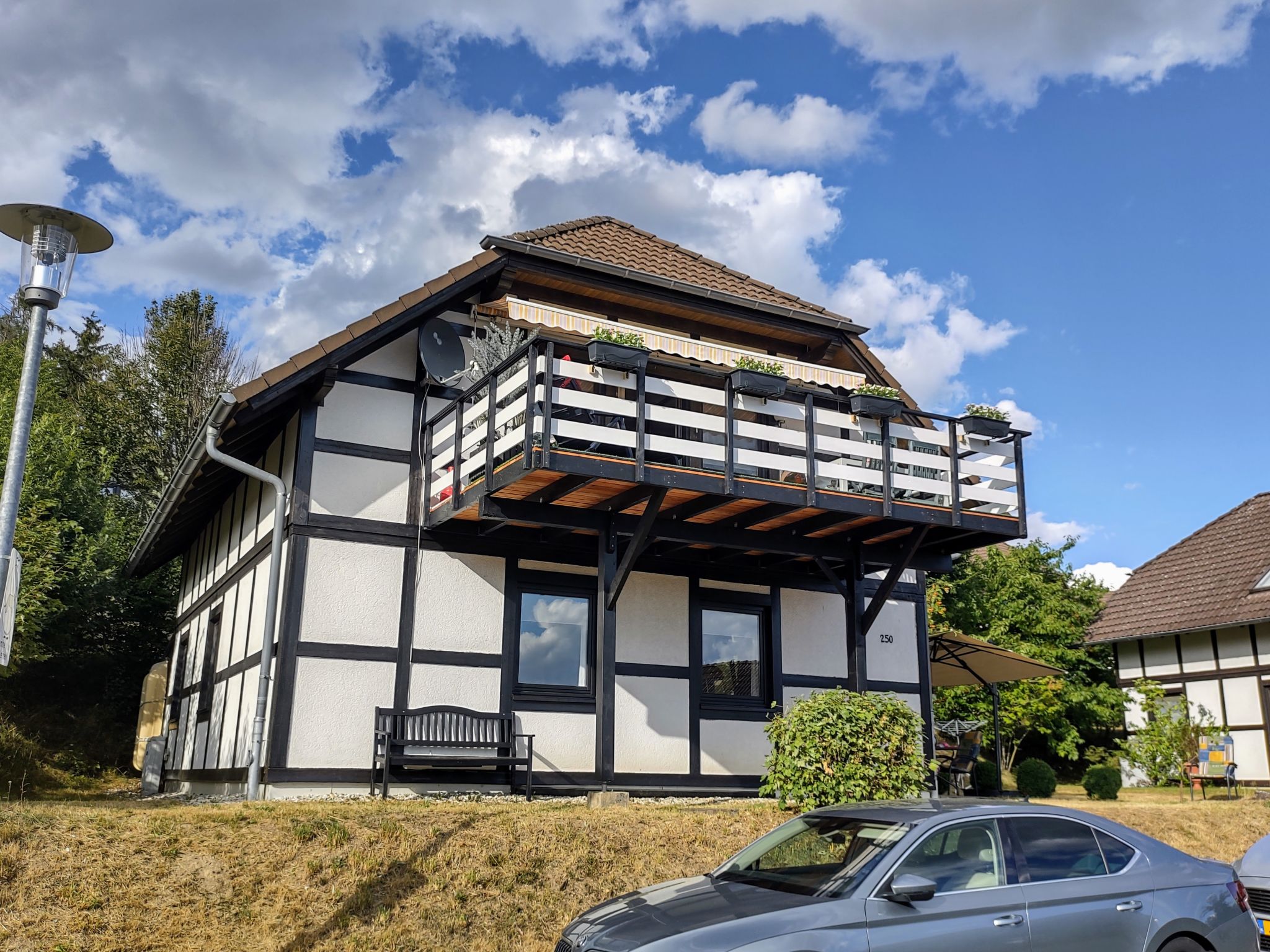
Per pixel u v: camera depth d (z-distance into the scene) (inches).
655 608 570.6
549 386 429.7
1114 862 254.8
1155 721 807.7
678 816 402.0
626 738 546.0
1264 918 349.7
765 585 608.1
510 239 540.4
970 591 1114.1
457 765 494.0
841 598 637.3
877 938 214.5
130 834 319.6
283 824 341.1
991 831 245.9
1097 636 1165.7
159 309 1472.7
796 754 434.3
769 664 600.7
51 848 303.9
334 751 480.4
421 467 529.3
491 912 323.0
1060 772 1190.3
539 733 525.0
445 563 522.9
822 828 258.7
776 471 573.6
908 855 232.7
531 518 474.9
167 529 757.3
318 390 502.3
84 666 1032.8
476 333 550.0
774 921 211.8
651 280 581.0
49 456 976.9
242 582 599.2
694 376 602.5
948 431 539.5
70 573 941.2
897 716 451.5
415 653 506.0
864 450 513.0
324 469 505.7
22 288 286.8
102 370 1439.5
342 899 311.9
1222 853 525.7
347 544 503.2
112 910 286.7
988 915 229.0
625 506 486.6
